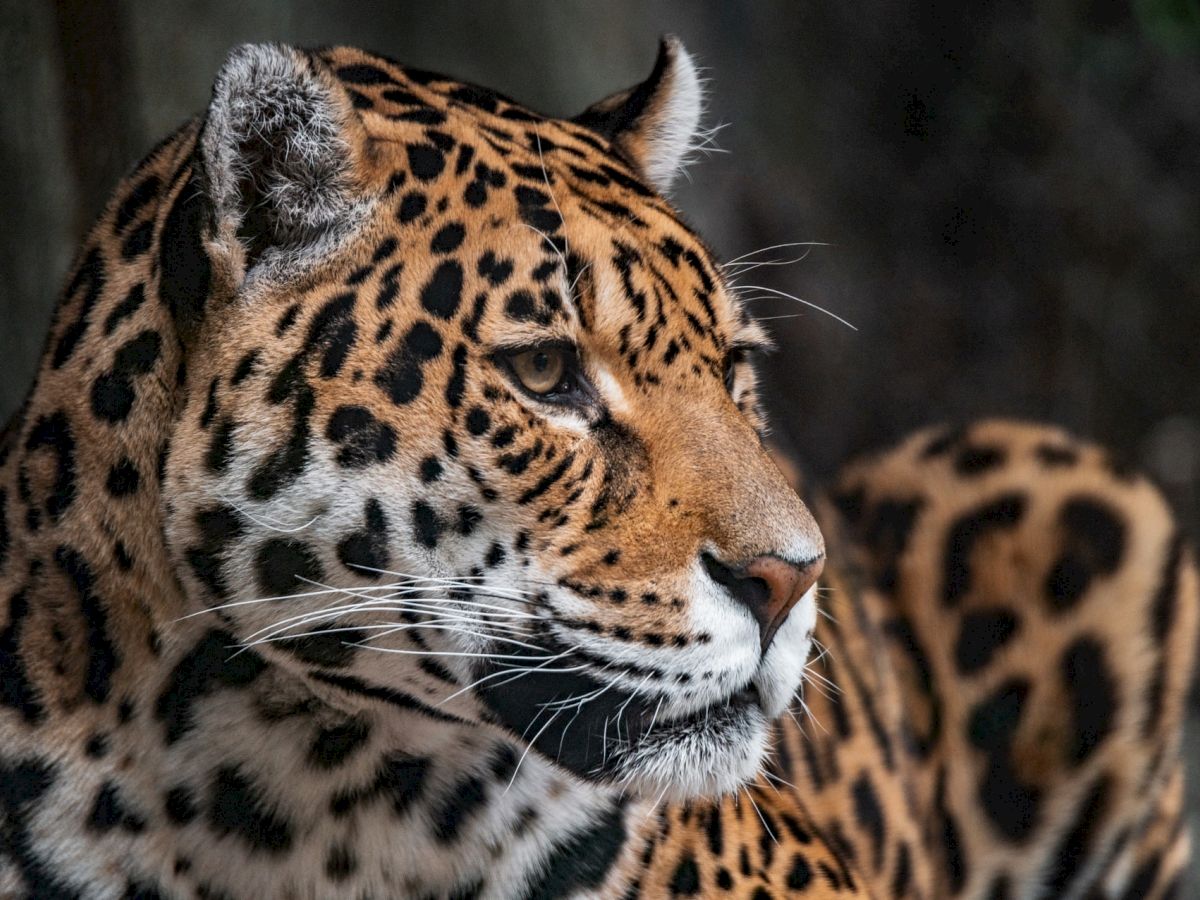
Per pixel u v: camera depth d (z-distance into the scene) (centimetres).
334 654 642
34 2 1068
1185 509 1812
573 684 651
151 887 672
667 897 732
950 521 1117
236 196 627
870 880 954
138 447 651
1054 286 1958
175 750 667
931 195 2003
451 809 696
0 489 708
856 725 967
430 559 631
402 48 1719
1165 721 1110
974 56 2034
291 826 681
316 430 619
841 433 1844
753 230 1898
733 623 638
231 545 630
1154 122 2027
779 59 2022
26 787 667
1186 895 1288
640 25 1888
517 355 636
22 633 676
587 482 641
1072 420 1902
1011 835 1095
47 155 1090
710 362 680
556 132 736
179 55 1241
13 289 1095
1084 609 1097
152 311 658
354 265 631
